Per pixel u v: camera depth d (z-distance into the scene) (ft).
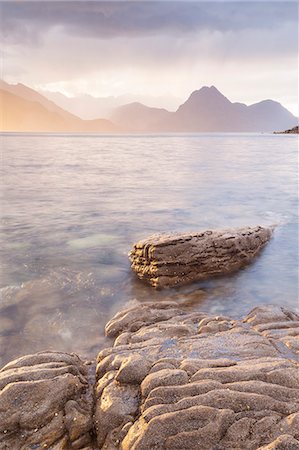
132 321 28.30
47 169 136.77
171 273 39.19
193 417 14.92
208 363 18.48
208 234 43.80
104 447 15.75
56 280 40.11
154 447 14.30
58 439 16.29
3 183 104.94
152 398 16.29
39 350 26.63
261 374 17.21
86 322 31.07
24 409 16.80
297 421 14.40
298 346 21.24
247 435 14.29
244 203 81.15
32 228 61.05
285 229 60.95
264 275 42.63
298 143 345.72
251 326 25.73
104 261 46.57
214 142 386.11
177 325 25.39
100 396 18.17
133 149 263.70
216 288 38.93
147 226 63.00
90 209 75.25
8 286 38.09
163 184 105.60
